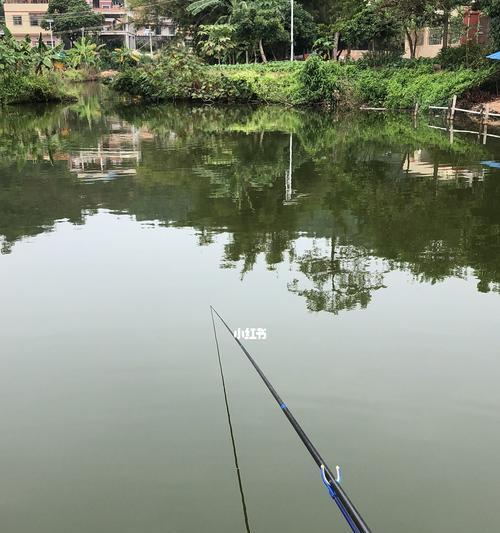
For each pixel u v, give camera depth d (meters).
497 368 3.29
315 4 37.78
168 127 17.16
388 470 2.41
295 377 3.17
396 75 21.16
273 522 2.14
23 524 2.18
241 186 8.62
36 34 51.78
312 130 15.88
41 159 11.38
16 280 4.84
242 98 25.75
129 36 57.09
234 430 2.69
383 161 10.62
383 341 3.64
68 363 3.41
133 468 2.46
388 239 5.91
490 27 19.48
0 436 2.71
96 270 5.06
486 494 2.29
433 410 2.86
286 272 4.95
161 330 3.84
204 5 33.94
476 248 5.57
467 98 18.23
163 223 6.65
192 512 2.21
